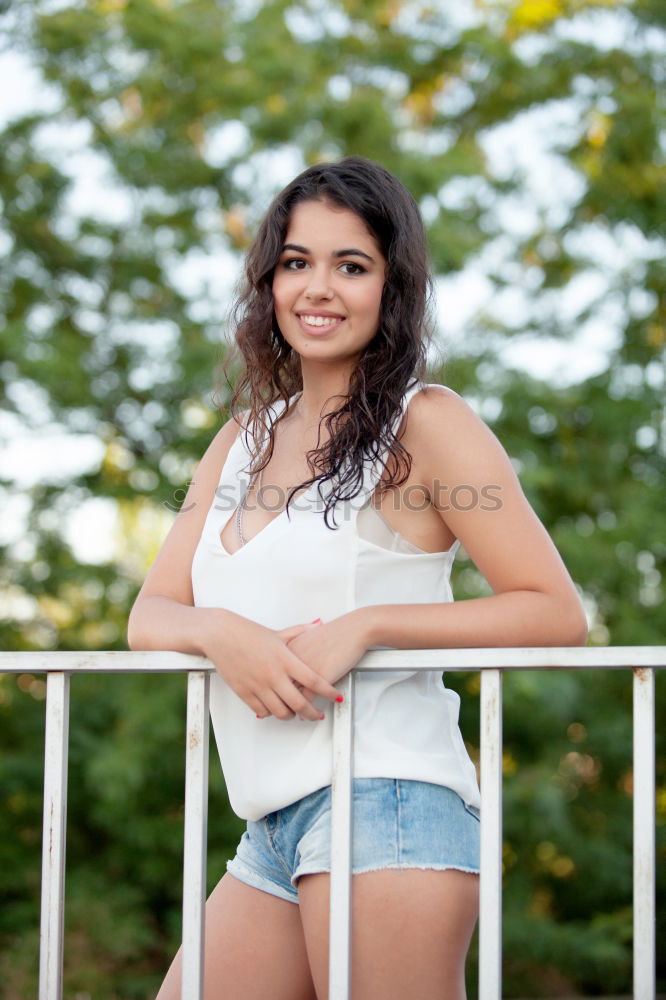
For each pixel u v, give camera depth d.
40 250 7.45
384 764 1.52
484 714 1.42
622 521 6.94
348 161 1.72
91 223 7.38
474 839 1.57
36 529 7.23
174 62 7.19
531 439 7.07
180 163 7.41
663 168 7.47
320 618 1.57
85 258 7.50
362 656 1.48
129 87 7.28
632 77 7.62
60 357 6.77
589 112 7.54
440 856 1.50
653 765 1.37
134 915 6.71
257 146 7.13
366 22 7.76
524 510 1.57
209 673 1.57
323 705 1.57
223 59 7.29
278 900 1.69
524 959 6.82
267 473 1.74
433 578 1.62
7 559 7.32
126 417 7.41
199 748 1.53
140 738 6.52
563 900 7.24
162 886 6.98
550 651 1.41
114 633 7.11
